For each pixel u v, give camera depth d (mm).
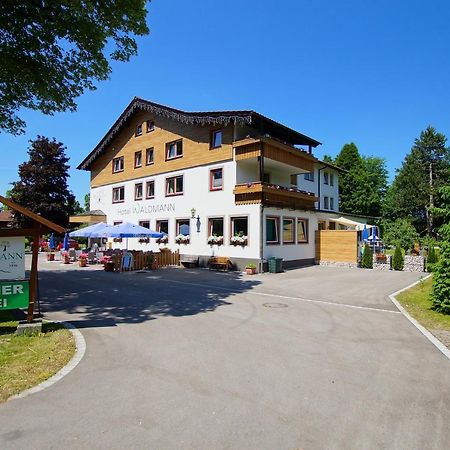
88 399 4719
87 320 9078
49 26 10656
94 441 3760
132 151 30766
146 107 27547
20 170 44562
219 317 9609
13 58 10773
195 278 18094
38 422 4129
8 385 5047
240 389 5102
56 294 12867
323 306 11352
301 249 25016
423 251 28062
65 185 46312
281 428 4074
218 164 23375
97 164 35156
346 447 3717
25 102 12398
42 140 45406
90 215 32625
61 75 11953
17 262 7742
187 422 4176
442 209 10797
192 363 6121
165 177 27188
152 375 5570
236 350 6848
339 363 6207
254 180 23672
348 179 59656
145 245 28844
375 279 18281
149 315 9727
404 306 11414
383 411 4508
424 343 7434
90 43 11336
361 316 9961
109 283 15781
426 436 3945
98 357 6348
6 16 10117
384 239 34000
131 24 11383
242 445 3723
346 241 25156
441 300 10523
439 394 5020
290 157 23906
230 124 22797
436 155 57875
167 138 27266
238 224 22266
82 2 10219
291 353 6715
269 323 9031
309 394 4969
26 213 7660
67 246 32094
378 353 6770
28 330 7492
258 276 19359
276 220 22703
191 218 24906
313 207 26078
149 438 3830
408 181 55750
